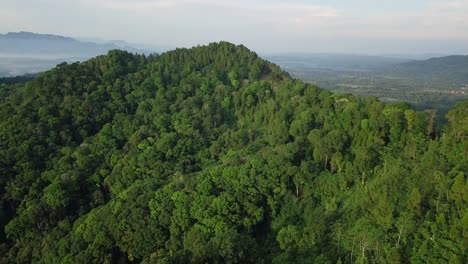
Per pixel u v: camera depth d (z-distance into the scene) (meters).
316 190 67.19
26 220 75.12
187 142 91.62
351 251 52.94
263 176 68.56
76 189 81.38
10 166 84.56
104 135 95.62
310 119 82.31
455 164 56.72
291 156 71.25
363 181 63.50
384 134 67.44
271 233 64.44
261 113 97.81
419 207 52.47
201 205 65.31
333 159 68.12
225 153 90.00
